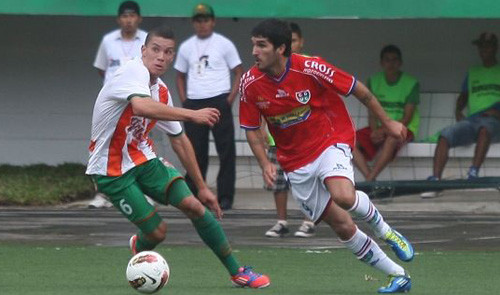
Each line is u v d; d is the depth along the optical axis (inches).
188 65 1563.7
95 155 871.1
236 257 1130.0
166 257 1128.8
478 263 1094.4
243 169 1797.5
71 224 1428.4
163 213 1576.0
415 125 1729.8
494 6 1576.0
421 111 1814.7
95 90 1883.6
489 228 1402.6
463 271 1036.5
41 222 1446.9
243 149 1781.5
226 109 1560.0
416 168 1733.5
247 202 1668.3
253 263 1087.6
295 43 1280.8
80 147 1889.8
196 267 1054.4
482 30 1830.7
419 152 1710.1
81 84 1882.4
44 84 1884.8
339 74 864.9
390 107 1720.0
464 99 1748.3
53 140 1889.8
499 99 1702.8
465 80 1740.9
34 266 1055.6
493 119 1692.9
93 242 1256.2
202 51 1550.2
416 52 1843.0
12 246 1210.0
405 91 1720.0
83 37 1878.7
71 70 1882.4
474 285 939.3
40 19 1876.2
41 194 1643.7
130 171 869.2
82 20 1876.2
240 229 1387.8
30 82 1884.8
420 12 1584.6
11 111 1888.5
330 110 885.8
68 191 1673.2
